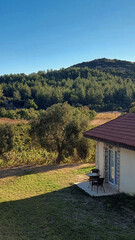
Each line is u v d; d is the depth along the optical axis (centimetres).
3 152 1794
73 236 711
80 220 828
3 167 1852
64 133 1859
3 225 812
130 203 972
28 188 1261
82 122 1852
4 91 12612
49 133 1811
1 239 704
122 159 1118
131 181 1048
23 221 841
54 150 1873
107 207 950
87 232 734
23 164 1922
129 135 1076
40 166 1822
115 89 11656
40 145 1905
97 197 1083
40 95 11100
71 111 1873
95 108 9931
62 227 778
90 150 1875
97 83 12950
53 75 16488
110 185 1264
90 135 1347
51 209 948
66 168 1706
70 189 1223
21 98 11794
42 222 826
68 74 16162
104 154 1317
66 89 11800
